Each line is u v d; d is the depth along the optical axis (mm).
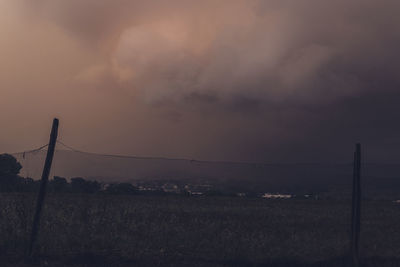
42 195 13281
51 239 13758
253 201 31156
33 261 12711
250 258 13703
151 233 15000
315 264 13430
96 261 13000
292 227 17969
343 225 19016
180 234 15281
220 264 13227
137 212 17484
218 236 15359
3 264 12367
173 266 12750
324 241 15258
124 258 13258
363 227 18969
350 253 13477
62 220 14789
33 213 14156
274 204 29094
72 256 13148
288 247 14555
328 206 28016
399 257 14195
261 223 18906
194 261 13258
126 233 14688
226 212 22703
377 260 13938
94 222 14820
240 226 17594
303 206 27547
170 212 20078
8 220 14031
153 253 13609
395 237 16656
